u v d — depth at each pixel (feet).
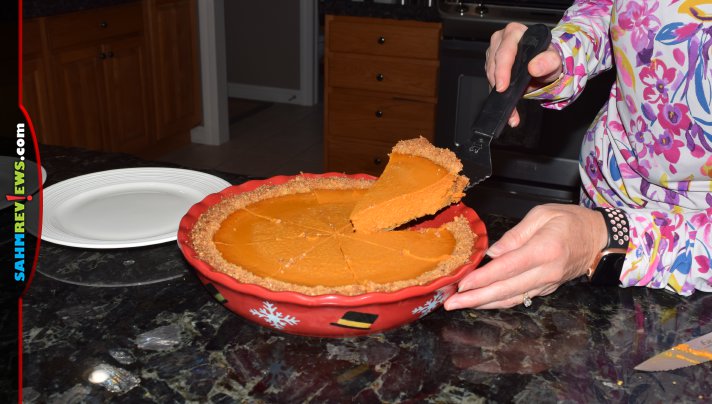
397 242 2.70
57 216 3.10
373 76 8.84
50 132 9.02
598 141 3.46
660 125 2.92
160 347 2.23
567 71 3.11
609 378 2.10
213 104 12.31
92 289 2.58
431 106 8.77
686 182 2.99
